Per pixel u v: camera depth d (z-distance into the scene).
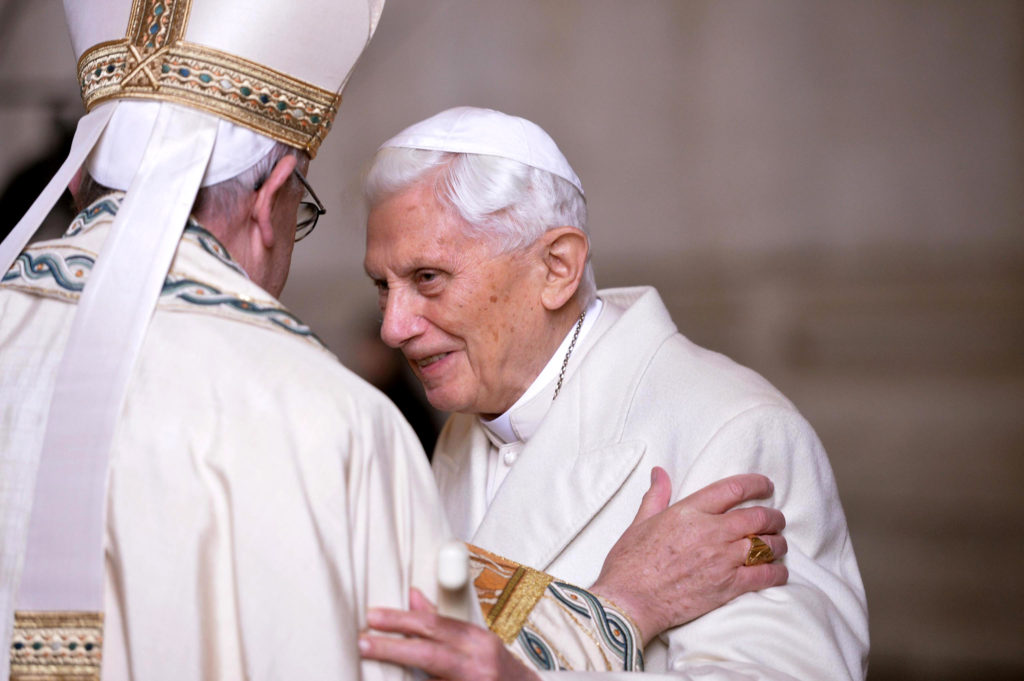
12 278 5.85
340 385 5.50
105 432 5.26
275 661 4.92
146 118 5.95
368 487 5.34
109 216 5.86
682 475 8.36
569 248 8.88
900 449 29.06
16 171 22.30
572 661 6.69
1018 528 27.44
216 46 6.03
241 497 5.10
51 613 5.19
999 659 25.12
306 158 6.52
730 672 7.08
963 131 30.56
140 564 5.08
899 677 25.20
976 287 29.91
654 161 32.06
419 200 8.59
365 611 5.23
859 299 30.53
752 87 31.64
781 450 8.27
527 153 8.73
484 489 9.73
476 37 32.34
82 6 6.40
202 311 5.57
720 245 31.66
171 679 4.99
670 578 7.56
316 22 6.32
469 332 8.76
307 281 30.92
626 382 8.92
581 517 8.45
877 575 26.98
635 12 32.12
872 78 31.08
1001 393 29.00
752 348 31.08
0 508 5.32
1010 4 30.41
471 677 5.38
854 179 31.05
